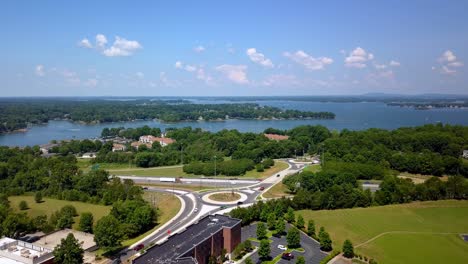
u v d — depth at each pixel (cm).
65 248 11056
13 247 11788
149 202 18450
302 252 12550
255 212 15550
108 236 12262
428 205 17525
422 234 14175
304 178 19825
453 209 17050
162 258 10119
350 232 14300
